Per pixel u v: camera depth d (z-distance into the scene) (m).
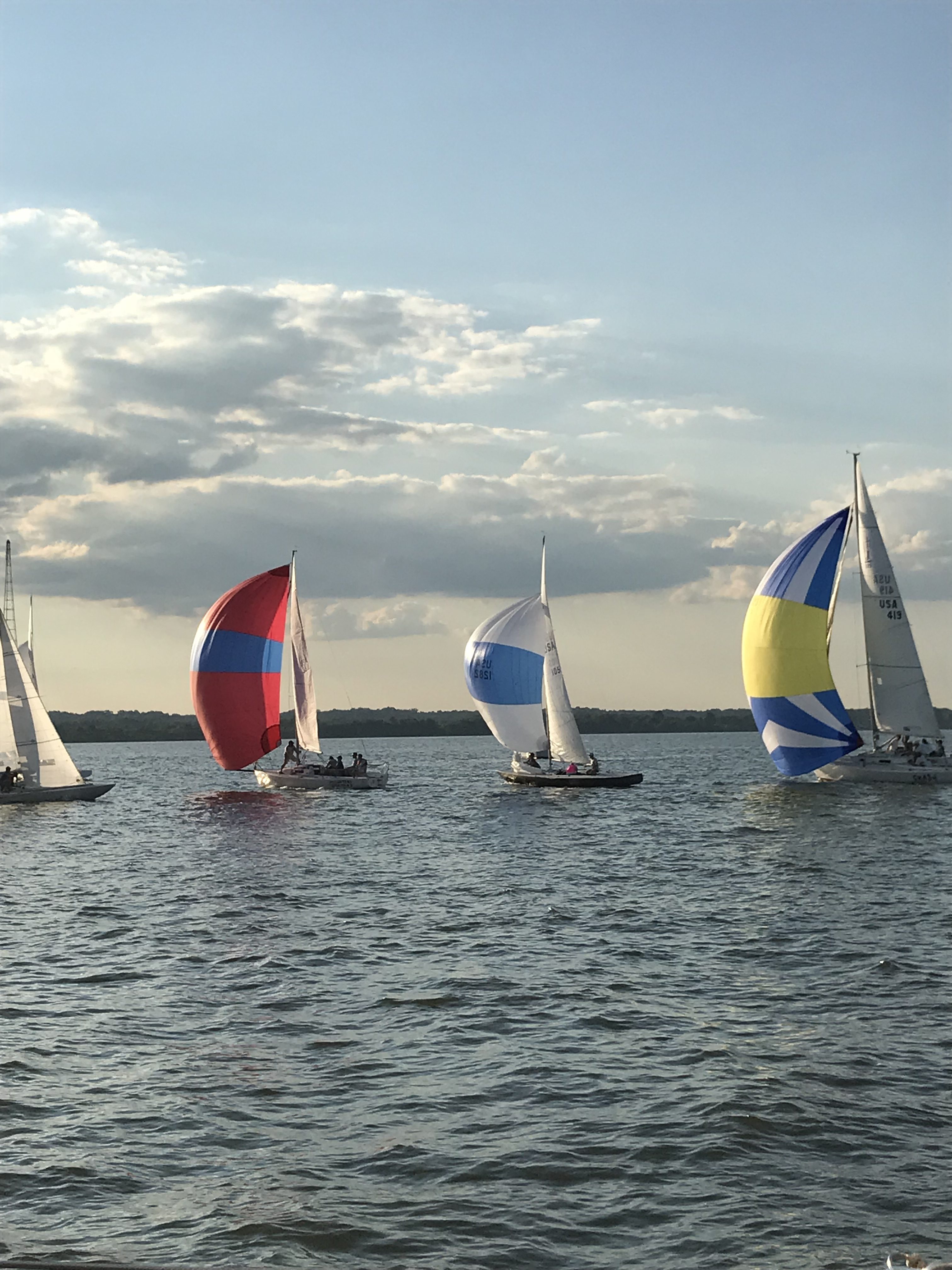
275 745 64.12
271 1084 15.84
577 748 67.19
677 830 48.97
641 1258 11.20
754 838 45.00
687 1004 19.72
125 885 34.41
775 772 96.69
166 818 56.59
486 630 64.75
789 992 20.39
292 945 25.00
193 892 32.97
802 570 56.62
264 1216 12.02
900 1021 18.42
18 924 27.95
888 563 59.84
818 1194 12.44
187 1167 13.23
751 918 27.72
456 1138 13.99
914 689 60.22
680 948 24.36
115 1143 13.86
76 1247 11.41
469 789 76.25
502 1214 12.09
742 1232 11.66
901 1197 12.34
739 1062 16.52
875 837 44.06
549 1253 11.30
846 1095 15.15
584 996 20.34
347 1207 12.25
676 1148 13.60
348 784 69.38
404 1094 15.48
